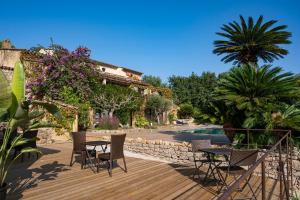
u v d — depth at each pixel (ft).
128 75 114.42
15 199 14.48
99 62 99.76
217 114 35.70
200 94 157.38
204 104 38.19
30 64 52.34
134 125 89.20
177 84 170.40
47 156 27.50
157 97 96.73
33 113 13.48
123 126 78.38
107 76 77.51
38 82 48.60
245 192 18.22
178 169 22.97
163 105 97.71
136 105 85.61
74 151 22.84
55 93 50.11
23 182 17.79
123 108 79.97
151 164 24.89
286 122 30.32
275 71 33.24
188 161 30.68
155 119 102.73
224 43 58.75
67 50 52.16
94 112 73.20
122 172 21.48
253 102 33.04
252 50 57.26
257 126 33.22
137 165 24.30
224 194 5.12
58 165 23.27
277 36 53.36
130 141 36.70
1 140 19.83
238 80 34.78
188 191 16.94
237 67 36.47
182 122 121.80
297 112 32.45
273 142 31.53
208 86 158.61
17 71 13.78
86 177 19.56
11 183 17.47
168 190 17.04
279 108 32.78
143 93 99.30
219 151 18.16
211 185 18.34
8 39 66.23
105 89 73.05
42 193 15.64
